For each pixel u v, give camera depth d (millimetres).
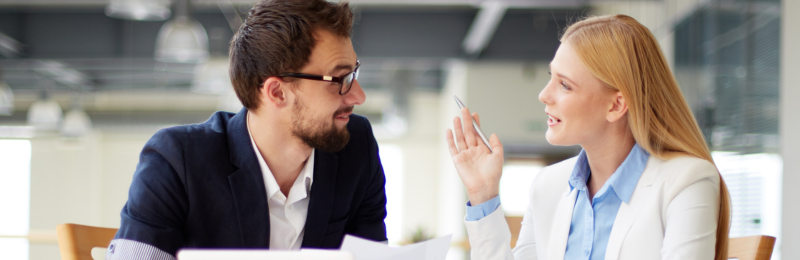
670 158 1398
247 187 1390
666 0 5984
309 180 1481
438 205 11664
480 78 8586
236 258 820
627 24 1394
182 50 4801
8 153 11953
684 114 1414
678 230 1303
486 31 6887
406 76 9688
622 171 1425
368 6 7312
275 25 1340
